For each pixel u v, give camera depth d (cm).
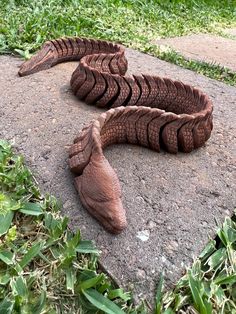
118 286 17
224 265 19
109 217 18
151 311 17
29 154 22
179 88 26
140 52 42
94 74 26
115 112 21
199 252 19
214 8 69
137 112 22
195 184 22
